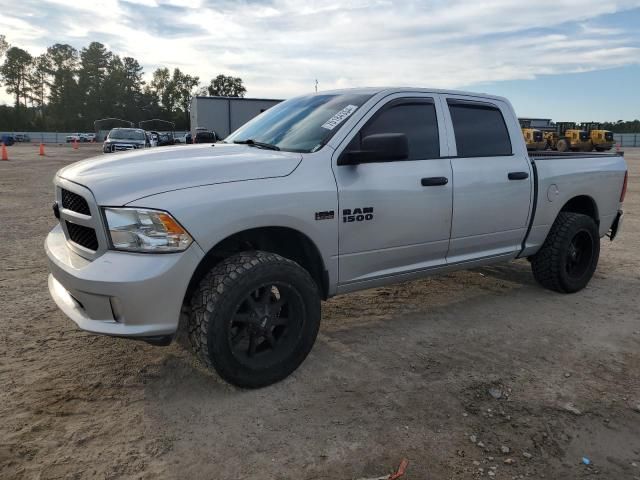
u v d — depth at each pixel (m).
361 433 2.83
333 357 3.73
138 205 2.81
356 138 3.64
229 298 3.00
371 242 3.68
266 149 3.72
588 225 5.15
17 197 11.53
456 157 4.20
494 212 4.41
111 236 2.85
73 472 2.47
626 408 3.12
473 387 3.33
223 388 3.26
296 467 2.55
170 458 2.60
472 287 5.41
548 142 36.50
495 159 4.46
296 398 3.17
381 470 2.54
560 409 3.09
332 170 3.47
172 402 3.10
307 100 4.28
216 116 28.86
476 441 2.77
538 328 4.32
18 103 119.56
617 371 3.58
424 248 4.03
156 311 2.83
